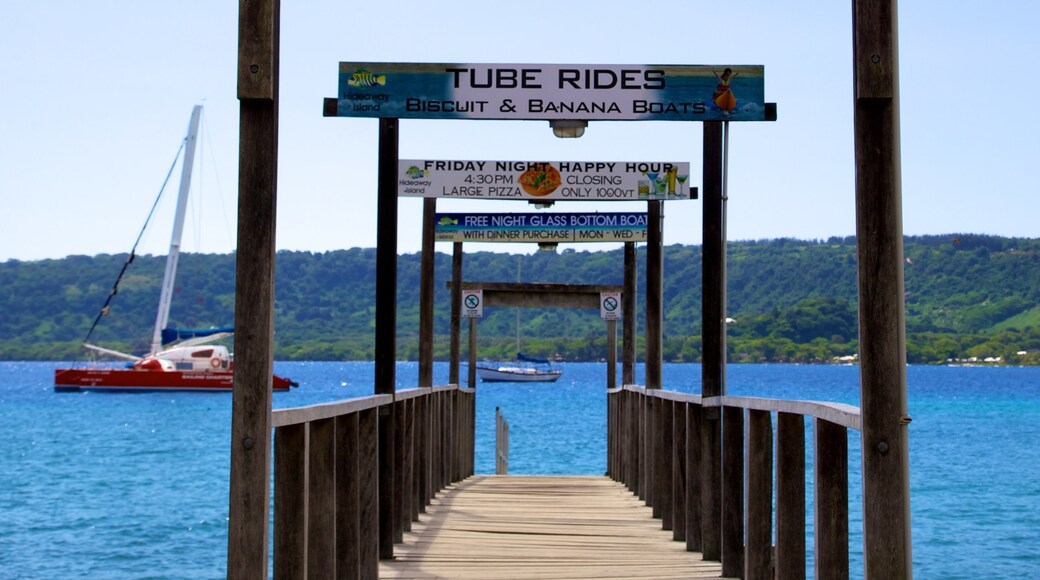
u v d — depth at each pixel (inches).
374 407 232.4
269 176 151.2
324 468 183.0
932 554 539.5
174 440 1467.8
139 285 5669.3
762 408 200.4
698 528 285.4
